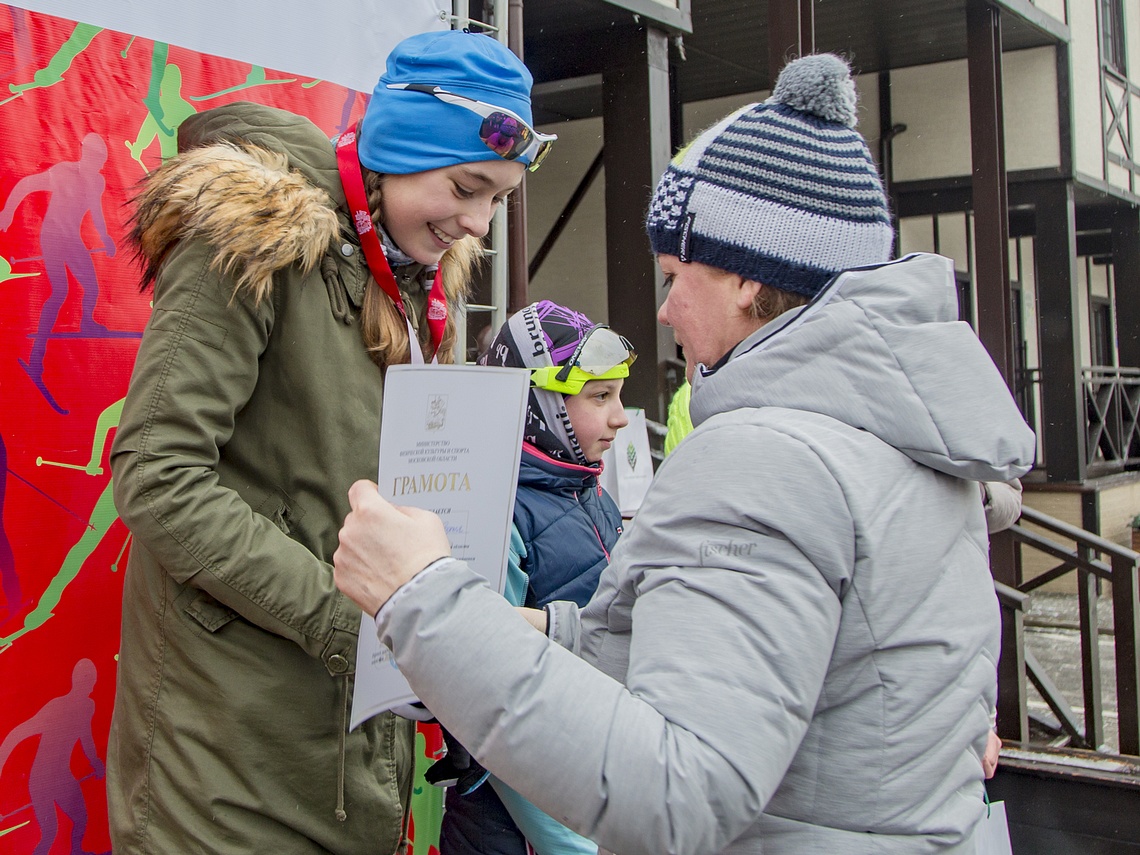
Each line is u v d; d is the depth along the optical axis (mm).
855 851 1041
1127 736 4664
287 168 1580
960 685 1094
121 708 1568
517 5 3488
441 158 1571
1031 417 12320
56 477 1791
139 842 1500
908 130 10711
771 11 4621
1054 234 10477
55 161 1806
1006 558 7379
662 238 1221
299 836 1562
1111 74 11641
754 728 941
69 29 1835
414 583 1003
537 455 2221
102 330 1869
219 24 2131
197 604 1479
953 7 8586
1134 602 4672
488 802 2125
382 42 2562
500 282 3072
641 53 5855
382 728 1706
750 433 1058
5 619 1716
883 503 1050
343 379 1556
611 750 936
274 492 1532
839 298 1114
